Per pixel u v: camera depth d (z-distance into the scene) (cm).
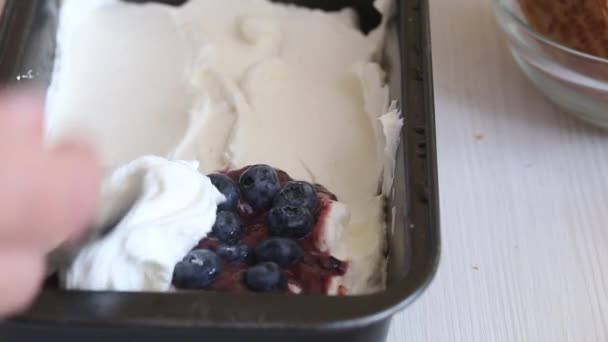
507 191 41
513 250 40
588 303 38
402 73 37
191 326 28
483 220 40
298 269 34
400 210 34
